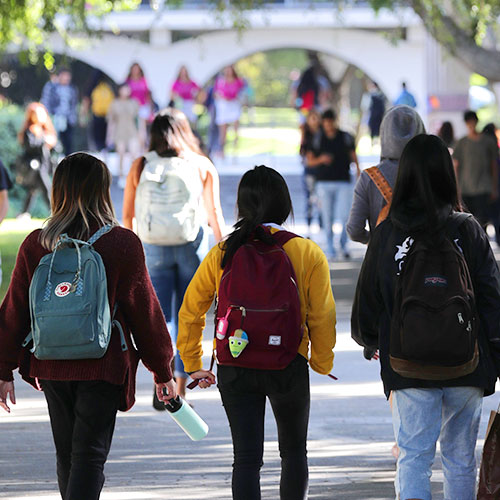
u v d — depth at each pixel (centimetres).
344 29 10856
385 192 2097
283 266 1539
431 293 1449
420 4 5816
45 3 5581
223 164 10450
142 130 10038
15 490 2044
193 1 10769
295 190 9000
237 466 1562
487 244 1516
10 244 6131
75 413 1526
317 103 11081
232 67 10600
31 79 12144
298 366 1567
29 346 1562
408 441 1489
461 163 5419
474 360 1474
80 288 1483
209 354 3369
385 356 1518
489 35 7325
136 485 2066
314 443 2375
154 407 2717
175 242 2505
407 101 9556
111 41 10856
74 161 1561
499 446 1504
